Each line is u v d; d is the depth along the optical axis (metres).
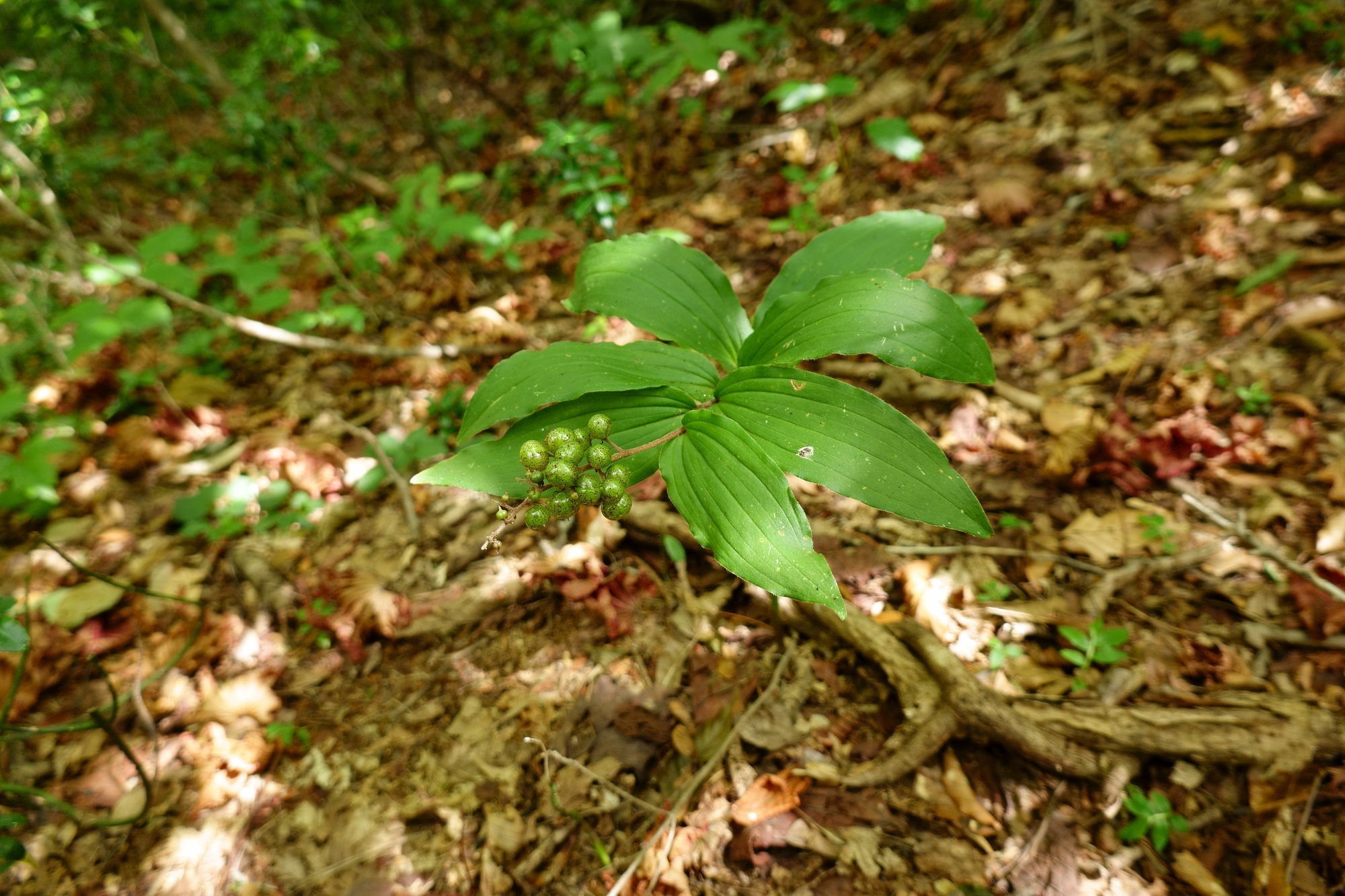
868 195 0.80
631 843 0.43
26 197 0.86
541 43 1.13
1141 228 0.67
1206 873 0.37
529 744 0.47
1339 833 0.37
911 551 0.52
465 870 0.43
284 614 0.55
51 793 0.47
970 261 0.70
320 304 0.83
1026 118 0.82
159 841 0.45
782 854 0.41
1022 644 0.46
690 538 0.52
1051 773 0.42
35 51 1.16
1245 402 0.54
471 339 0.74
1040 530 0.51
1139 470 0.52
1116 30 0.86
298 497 0.63
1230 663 0.43
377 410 0.70
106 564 0.60
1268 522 0.48
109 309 0.69
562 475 0.29
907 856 0.40
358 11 1.13
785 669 0.48
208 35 1.26
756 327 0.38
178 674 0.52
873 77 0.96
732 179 0.89
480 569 0.56
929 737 0.42
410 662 0.52
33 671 0.53
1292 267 0.59
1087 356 0.60
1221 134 0.71
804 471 0.31
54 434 0.73
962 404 0.59
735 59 1.06
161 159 1.06
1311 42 0.75
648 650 0.50
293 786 0.47
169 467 0.68
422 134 1.11
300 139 0.93
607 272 0.39
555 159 0.75
